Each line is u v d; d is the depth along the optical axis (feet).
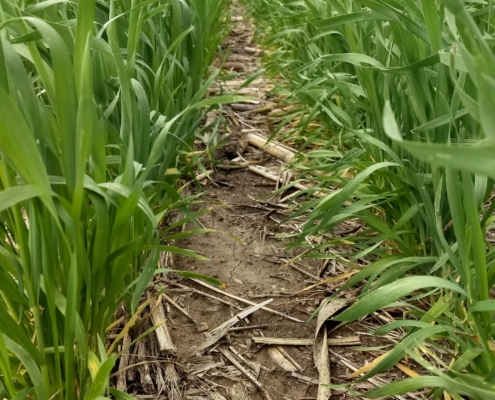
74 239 1.89
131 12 3.01
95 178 2.33
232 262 4.04
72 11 4.47
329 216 3.01
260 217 4.70
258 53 10.13
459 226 2.26
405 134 3.34
